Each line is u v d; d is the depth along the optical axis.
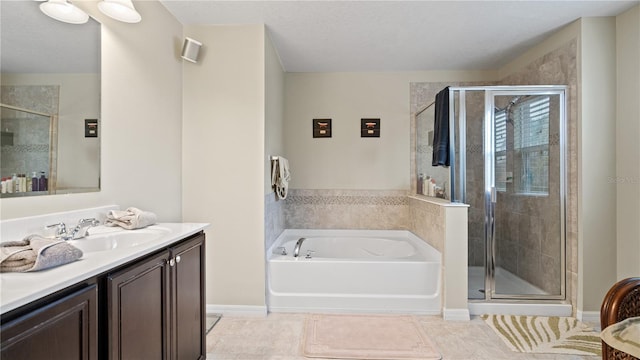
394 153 3.90
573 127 2.71
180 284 1.63
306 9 2.50
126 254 1.22
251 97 2.75
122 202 2.06
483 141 2.91
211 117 2.78
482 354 2.17
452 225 2.72
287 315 2.77
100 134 1.87
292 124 3.94
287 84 3.93
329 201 3.94
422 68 3.79
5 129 1.35
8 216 1.36
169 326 1.52
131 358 1.24
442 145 2.95
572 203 2.73
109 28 1.94
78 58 1.72
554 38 2.92
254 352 2.18
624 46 2.52
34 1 1.48
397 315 2.78
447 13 2.54
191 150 2.79
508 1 2.37
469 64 3.68
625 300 1.16
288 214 3.95
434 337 2.40
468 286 2.96
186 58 2.67
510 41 3.06
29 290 0.85
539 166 2.90
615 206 2.60
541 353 2.18
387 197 3.92
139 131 2.23
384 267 2.83
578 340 2.34
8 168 1.36
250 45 2.75
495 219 2.93
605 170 2.61
